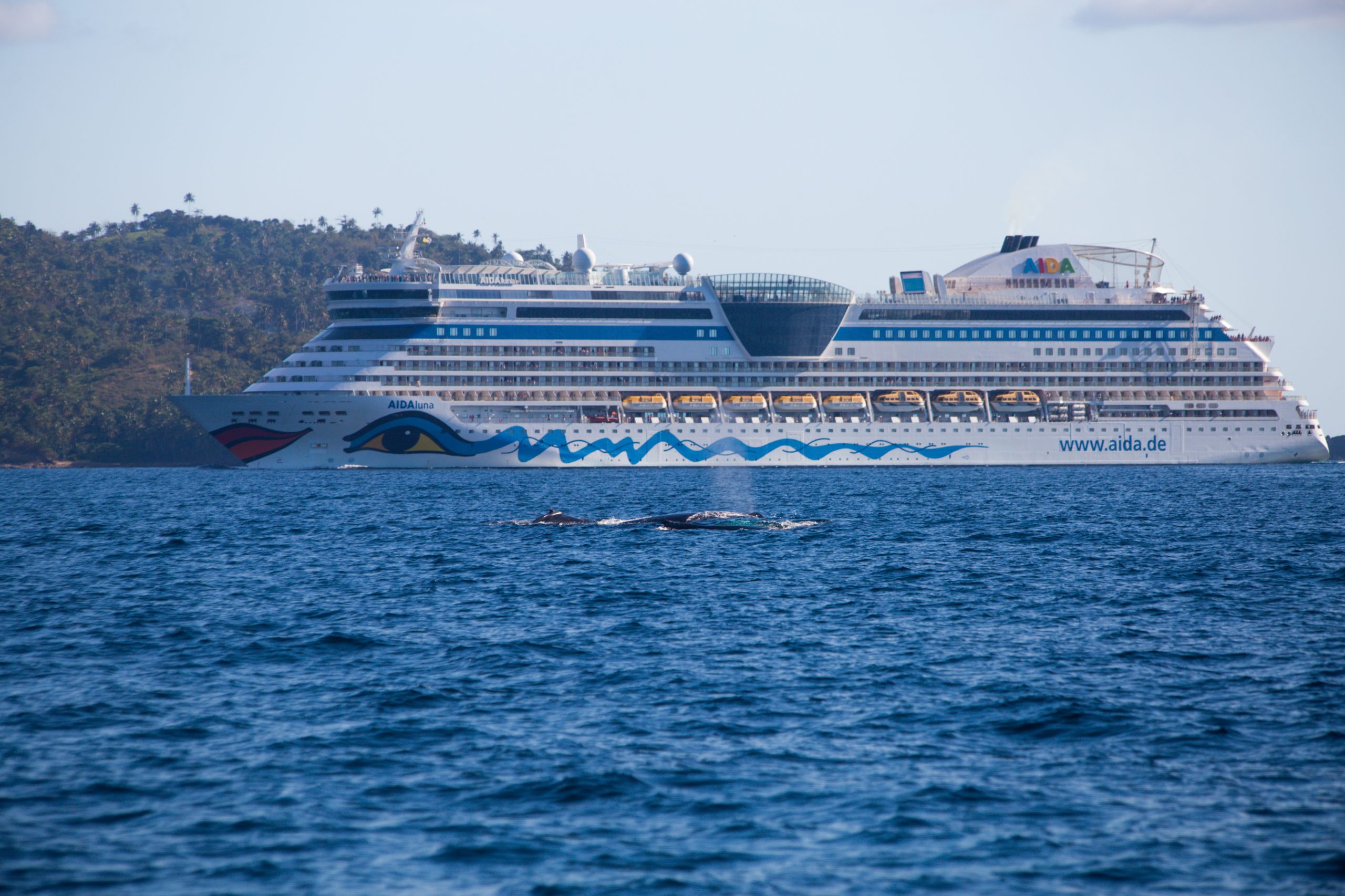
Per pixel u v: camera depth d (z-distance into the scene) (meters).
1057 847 84.62
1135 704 116.94
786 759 100.88
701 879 79.81
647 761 100.06
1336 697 119.75
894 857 82.94
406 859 82.62
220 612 166.38
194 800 92.19
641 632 150.62
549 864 81.81
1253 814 90.06
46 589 189.25
